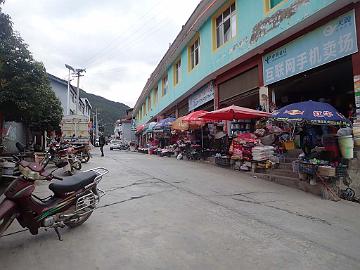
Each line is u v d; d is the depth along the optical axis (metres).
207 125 15.87
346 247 4.36
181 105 22.28
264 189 8.24
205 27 16.12
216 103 15.63
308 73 9.98
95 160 17.05
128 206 6.25
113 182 8.89
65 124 20.45
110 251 4.09
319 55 9.12
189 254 3.99
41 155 6.52
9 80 10.48
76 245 4.31
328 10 8.59
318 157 7.98
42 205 4.57
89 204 5.20
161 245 4.27
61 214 4.75
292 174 8.98
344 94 12.92
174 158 18.78
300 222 5.45
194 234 4.69
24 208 4.34
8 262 3.82
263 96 11.70
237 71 13.59
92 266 3.67
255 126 12.54
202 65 16.48
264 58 11.70
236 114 11.30
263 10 11.20
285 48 10.55
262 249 4.18
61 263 3.77
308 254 4.06
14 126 19.16
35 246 4.31
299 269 3.63
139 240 4.45
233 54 13.16
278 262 3.80
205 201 6.74
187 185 8.57
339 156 7.45
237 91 13.85
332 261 3.88
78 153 13.77
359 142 7.10
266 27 10.98
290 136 10.34
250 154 11.00
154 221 5.30
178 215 5.65
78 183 5.02
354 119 8.23
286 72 10.48
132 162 15.44
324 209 6.38
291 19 9.77
